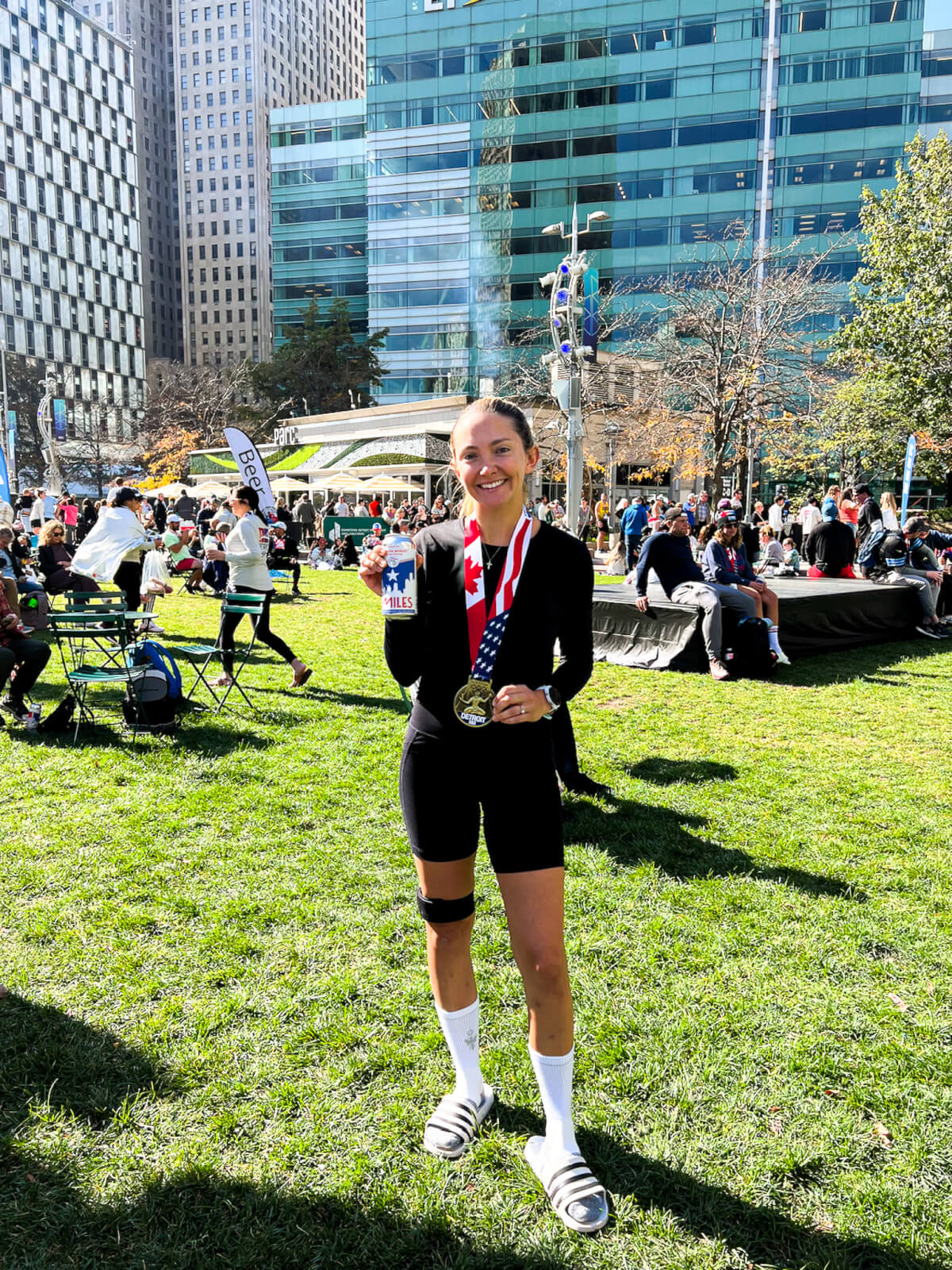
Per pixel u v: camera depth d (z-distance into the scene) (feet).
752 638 27.96
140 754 18.47
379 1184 6.83
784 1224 6.48
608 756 18.78
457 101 172.96
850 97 149.69
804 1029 8.93
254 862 12.96
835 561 45.06
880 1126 7.54
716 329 82.79
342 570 77.51
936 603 38.93
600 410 105.29
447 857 6.77
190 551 57.82
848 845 13.76
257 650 32.35
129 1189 6.75
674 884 12.34
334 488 108.37
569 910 11.54
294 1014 9.12
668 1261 6.14
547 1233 6.38
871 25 147.23
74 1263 6.08
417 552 6.79
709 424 83.97
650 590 35.04
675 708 23.66
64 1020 8.94
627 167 161.89
